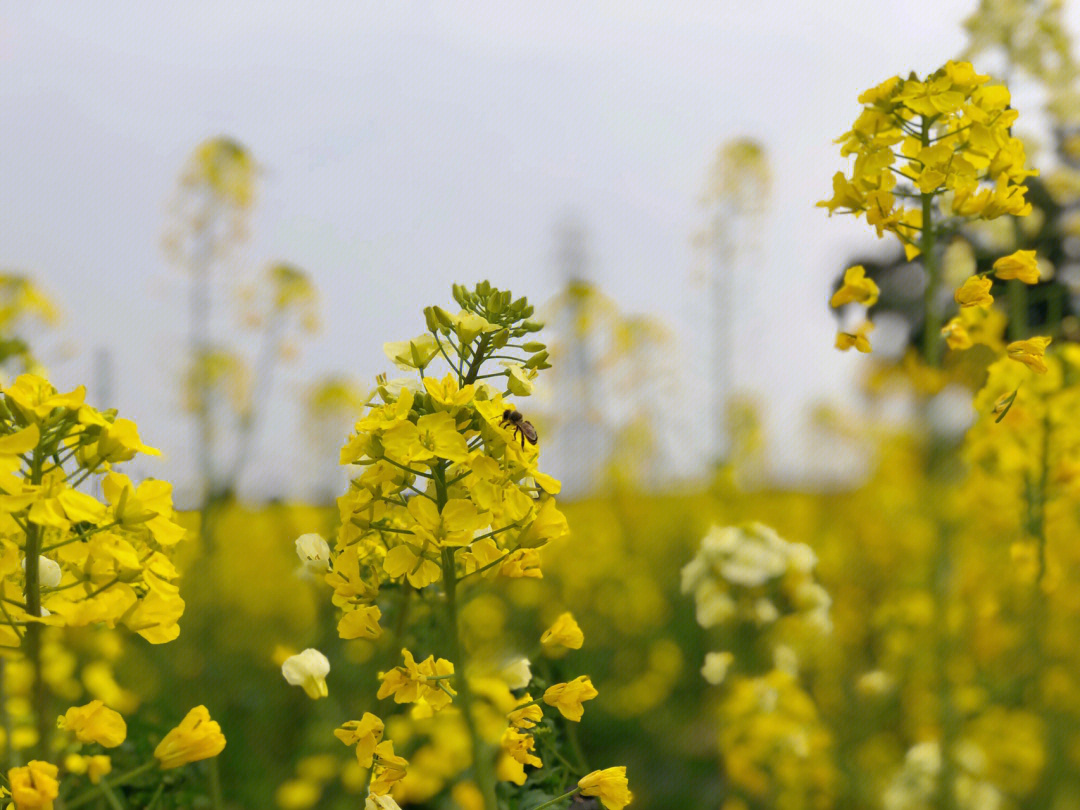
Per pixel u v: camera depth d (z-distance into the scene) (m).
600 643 1.44
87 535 0.49
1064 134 0.94
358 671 0.90
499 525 0.52
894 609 0.95
